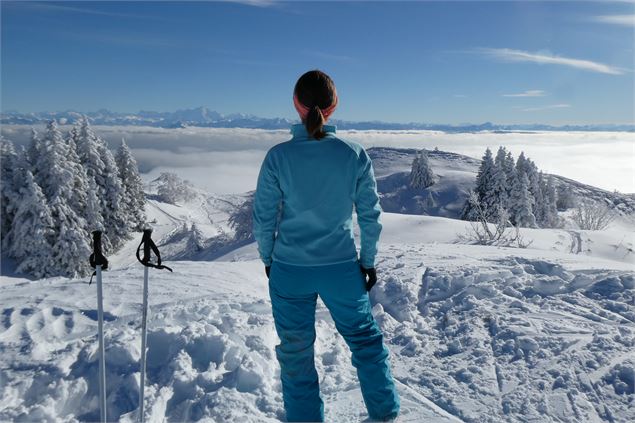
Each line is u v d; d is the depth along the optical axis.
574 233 19.97
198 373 3.16
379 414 2.45
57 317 4.32
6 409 2.74
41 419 2.66
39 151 29.86
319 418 2.46
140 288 5.35
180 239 53.12
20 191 27.42
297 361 2.45
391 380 2.49
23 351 3.51
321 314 4.43
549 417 2.67
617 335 3.48
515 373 3.16
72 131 38.09
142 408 2.46
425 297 4.86
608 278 4.60
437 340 3.89
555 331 3.66
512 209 38.88
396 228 22.61
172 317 4.17
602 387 2.89
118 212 39.28
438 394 3.00
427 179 76.31
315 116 2.26
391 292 4.99
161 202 86.81
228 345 3.40
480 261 5.89
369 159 2.35
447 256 6.51
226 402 2.78
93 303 4.71
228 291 5.32
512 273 5.14
